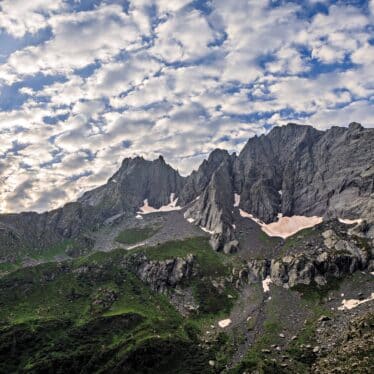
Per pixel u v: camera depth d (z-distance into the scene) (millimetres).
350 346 188875
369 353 176625
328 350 195750
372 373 160375
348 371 167750
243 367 194500
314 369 182125
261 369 187875
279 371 186375
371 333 192500
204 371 198375
